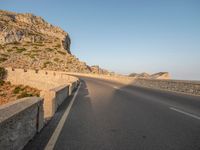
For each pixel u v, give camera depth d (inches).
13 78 2239.2
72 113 313.0
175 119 276.1
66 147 168.2
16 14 7362.2
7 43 5300.2
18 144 151.9
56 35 6776.6
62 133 206.7
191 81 639.1
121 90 752.3
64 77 1315.2
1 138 123.5
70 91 593.3
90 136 198.4
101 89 790.5
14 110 148.7
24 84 2096.5
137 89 801.6
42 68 4104.3
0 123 119.2
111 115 299.6
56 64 4399.6
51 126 233.6
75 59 4884.4
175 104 413.7
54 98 308.7
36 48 5167.3
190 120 270.8
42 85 1776.6
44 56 4707.2
